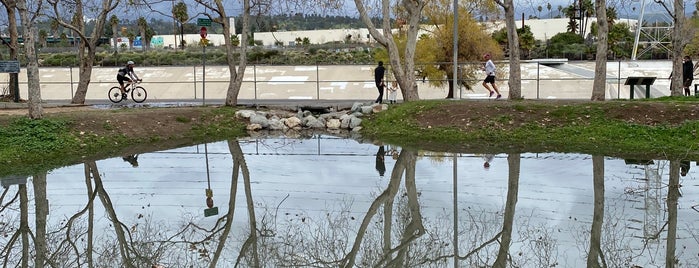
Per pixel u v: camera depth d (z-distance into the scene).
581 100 24.25
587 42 61.53
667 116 20.86
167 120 24.30
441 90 36.47
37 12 28.59
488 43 34.88
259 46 59.66
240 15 30.59
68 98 36.75
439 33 34.53
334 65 41.12
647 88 27.75
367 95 35.09
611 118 21.45
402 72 26.47
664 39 50.28
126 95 30.64
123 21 33.56
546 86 35.66
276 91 36.50
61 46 67.19
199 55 52.56
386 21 26.09
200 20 26.22
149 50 59.84
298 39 63.28
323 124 26.31
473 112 23.28
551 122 21.98
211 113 25.77
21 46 48.84
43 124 20.92
